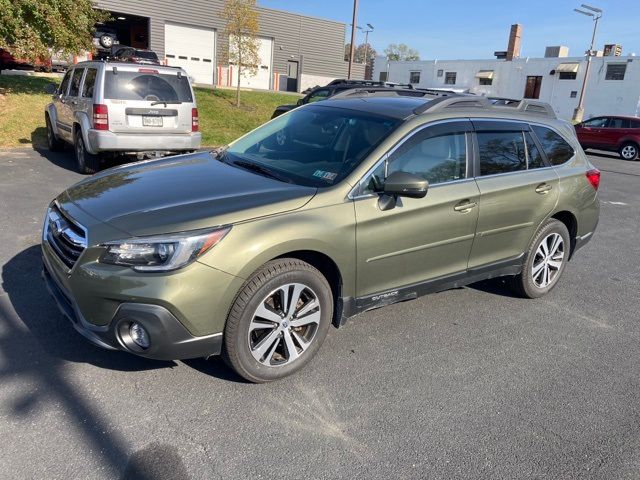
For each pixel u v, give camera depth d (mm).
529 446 2951
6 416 2852
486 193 4219
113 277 2859
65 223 3268
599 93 41219
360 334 4125
